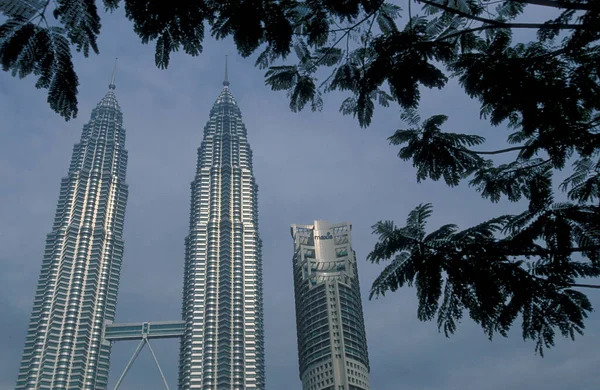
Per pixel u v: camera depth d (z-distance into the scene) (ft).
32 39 19.16
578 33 27.78
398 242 26.96
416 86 28.02
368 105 31.01
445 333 25.77
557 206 26.94
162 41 23.48
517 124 31.78
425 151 32.27
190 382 641.81
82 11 19.72
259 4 24.03
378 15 29.58
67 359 643.04
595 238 25.07
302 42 29.12
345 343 614.34
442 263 25.76
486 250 25.80
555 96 28.22
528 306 24.86
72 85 20.07
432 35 29.60
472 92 29.96
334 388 582.76
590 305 24.31
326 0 27.66
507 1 29.73
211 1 23.34
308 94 31.76
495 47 29.55
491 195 35.12
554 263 25.20
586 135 29.22
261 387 655.35
